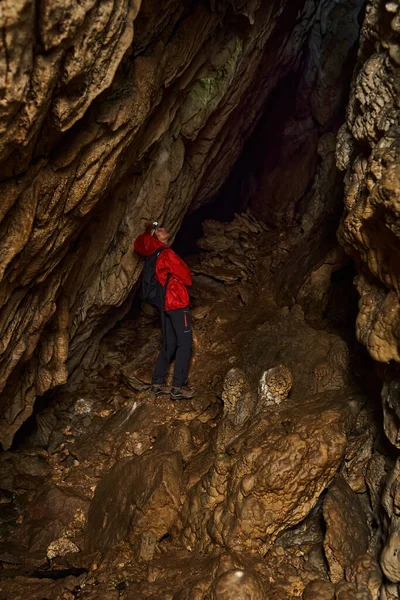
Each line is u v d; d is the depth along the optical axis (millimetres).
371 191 2979
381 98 3328
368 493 4305
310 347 5805
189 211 9266
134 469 5082
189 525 4535
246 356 6289
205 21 5297
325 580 3891
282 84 10312
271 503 4008
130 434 6051
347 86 9516
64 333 5660
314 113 9914
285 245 8695
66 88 3381
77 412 6727
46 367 5660
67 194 4242
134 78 4340
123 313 7414
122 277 6340
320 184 8734
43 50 2998
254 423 4664
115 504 5059
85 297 6145
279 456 3963
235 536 4082
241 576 3633
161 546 4609
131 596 4090
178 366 6309
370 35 3439
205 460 4992
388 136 3096
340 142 4035
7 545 5273
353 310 6406
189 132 6254
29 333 4926
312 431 4027
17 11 2641
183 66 5273
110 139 4230
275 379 4832
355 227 3375
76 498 5516
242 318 7609
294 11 8445
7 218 3803
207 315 7742
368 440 4391
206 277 8422
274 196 10031
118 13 3275
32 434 6477
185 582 4078
